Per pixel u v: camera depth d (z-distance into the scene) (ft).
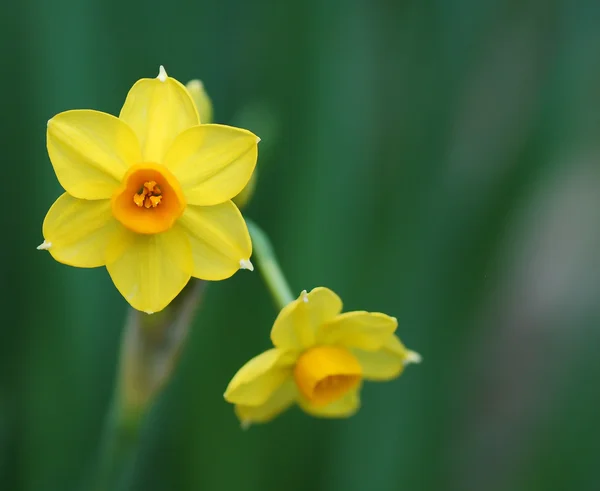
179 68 1.44
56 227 1.14
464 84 1.48
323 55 1.44
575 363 1.52
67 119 1.13
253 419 1.22
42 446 1.42
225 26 1.45
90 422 1.44
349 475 1.45
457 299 1.47
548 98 1.47
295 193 1.44
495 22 1.47
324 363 1.18
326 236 1.43
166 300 1.15
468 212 1.47
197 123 1.14
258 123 1.37
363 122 1.46
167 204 1.14
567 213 2.23
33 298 1.43
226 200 1.14
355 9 1.46
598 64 1.48
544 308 2.08
